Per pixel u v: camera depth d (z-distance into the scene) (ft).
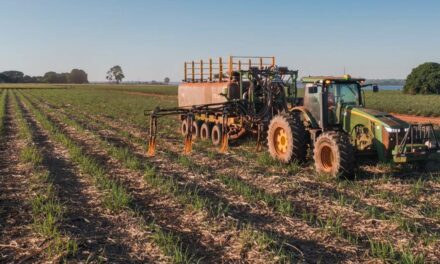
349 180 30.17
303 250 18.62
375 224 21.44
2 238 20.16
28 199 25.96
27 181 30.32
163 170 33.88
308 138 35.50
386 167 33.30
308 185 29.09
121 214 23.35
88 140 49.93
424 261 17.35
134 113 87.81
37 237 20.16
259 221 22.18
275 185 28.94
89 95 186.09
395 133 29.99
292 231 20.74
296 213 23.22
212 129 49.03
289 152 34.47
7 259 17.99
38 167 34.63
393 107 91.40
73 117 79.10
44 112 89.76
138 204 25.26
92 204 25.18
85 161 35.40
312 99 35.22
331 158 31.27
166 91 230.68
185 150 41.88
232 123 46.24
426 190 27.58
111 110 96.17
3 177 31.45
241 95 46.91
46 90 258.98
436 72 173.78
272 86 45.32
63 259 17.87
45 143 47.75
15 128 61.57
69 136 53.47
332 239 19.72
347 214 22.89
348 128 32.99
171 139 51.80
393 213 23.13
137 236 20.33
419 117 79.66
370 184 29.12
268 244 18.62
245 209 24.14
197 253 18.44
